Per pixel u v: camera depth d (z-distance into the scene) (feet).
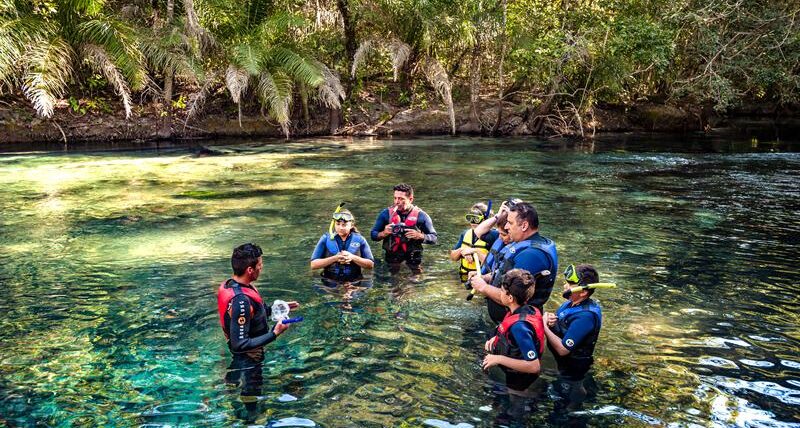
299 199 34.27
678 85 75.00
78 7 54.44
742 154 56.24
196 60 61.11
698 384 13.62
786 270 22.24
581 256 23.90
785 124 88.63
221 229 27.76
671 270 22.13
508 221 15.78
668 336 16.25
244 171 44.19
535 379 13.83
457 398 12.99
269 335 14.64
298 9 69.62
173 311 18.01
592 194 36.86
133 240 25.93
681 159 52.54
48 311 18.01
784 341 16.01
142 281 20.72
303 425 11.93
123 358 14.90
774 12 62.85
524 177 42.60
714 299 19.16
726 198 36.01
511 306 14.17
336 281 20.71
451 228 28.09
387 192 36.37
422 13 64.44
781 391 13.34
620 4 63.10
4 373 14.11
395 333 16.39
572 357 14.89
